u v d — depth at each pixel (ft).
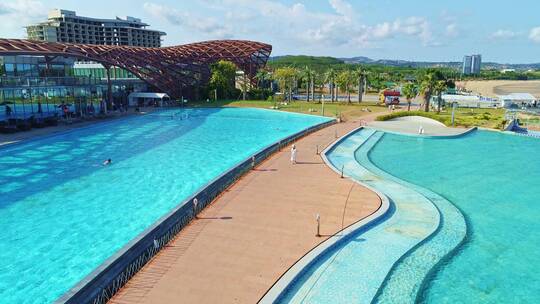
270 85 412.16
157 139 163.94
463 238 69.10
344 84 326.03
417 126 196.54
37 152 136.15
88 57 219.00
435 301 51.16
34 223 76.28
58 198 90.27
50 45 204.33
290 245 61.21
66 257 63.21
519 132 180.24
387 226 71.67
